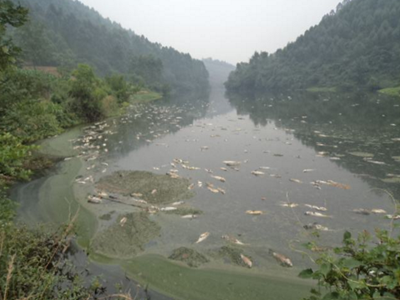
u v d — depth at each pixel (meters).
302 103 43.84
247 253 7.09
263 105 43.59
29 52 55.91
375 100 41.78
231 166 13.48
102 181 11.55
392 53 66.88
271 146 17.11
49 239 6.95
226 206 9.42
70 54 77.25
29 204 9.51
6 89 11.70
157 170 12.95
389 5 87.31
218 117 30.36
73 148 16.56
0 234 4.58
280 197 10.06
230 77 121.62
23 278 4.29
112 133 21.20
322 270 2.46
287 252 7.07
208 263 6.79
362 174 12.10
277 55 109.62
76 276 5.47
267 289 6.01
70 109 24.48
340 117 27.17
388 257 2.35
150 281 6.24
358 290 2.41
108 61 98.88
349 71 71.94
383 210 8.81
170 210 9.12
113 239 7.64
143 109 37.28
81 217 8.71
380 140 17.61
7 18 6.70
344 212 8.91
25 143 17.00
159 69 95.94
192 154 15.63
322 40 93.50
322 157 14.64
